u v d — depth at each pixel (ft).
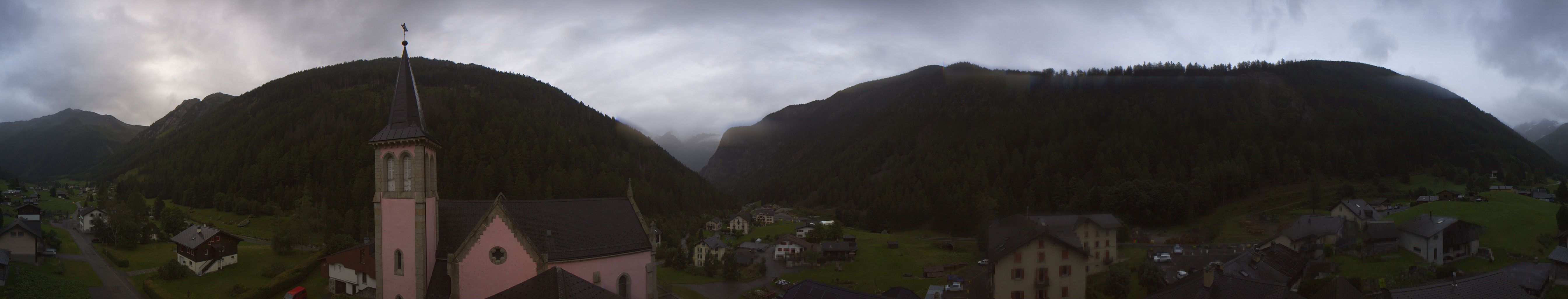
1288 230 358.84
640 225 191.62
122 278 289.74
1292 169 615.16
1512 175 570.87
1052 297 241.55
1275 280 251.80
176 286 268.82
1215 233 451.12
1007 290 240.94
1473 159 642.63
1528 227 335.26
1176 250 375.04
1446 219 311.88
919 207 613.52
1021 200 622.95
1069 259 243.60
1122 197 505.66
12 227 290.76
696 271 410.72
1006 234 404.77
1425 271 266.57
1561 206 332.80
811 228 582.35
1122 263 343.05
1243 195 580.30
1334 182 608.60
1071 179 655.76
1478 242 307.17
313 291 261.24
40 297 229.86
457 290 161.58
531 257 161.27
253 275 302.86
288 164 585.22
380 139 164.55
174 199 609.42
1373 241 321.93
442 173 569.23
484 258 162.40
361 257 250.78
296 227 388.57
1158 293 240.32
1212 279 212.43
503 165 594.65
